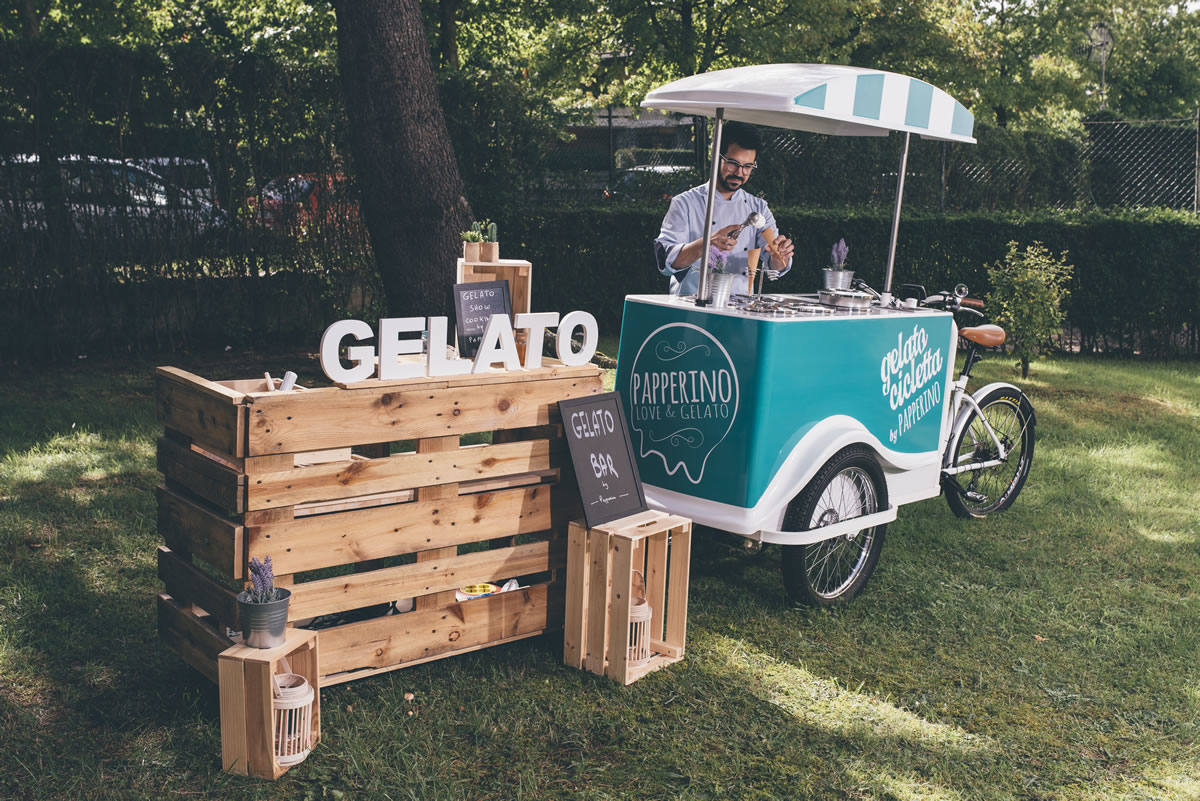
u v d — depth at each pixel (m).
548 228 10.95
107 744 3.06
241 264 9.55
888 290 5.26
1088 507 5.93
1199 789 3.11
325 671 3.34
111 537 4.72
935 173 15.09
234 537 3.09
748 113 5.06
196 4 16.58
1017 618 4.37
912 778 3.11
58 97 8.44
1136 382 9.67
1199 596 4.69
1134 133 15.86
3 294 8.36
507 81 11.01
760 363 3.96
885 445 4.62
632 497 3.87
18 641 3.66
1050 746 3.34
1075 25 25.95
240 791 2.85
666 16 18.50
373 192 8.06
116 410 7.09
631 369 4.41
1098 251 11.05
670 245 5.03
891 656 3.97
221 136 9.27
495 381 3.58
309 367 9.08
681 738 3.27
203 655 3.31
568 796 2.93
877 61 22.25
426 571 3.51
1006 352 11.02
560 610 3.90
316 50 17.42
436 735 3.20
